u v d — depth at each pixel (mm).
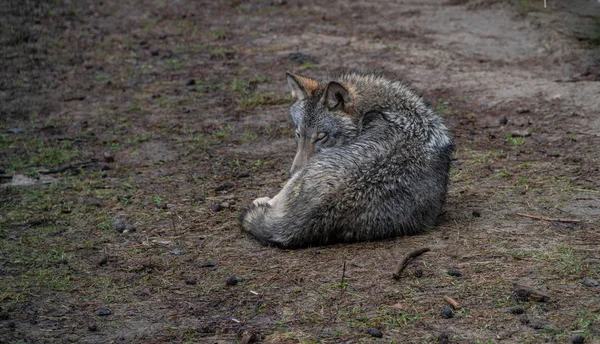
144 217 9711
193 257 8383
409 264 7762
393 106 9016
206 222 9461
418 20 20719
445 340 6250
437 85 15422
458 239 8398
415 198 8508
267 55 18250
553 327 6391
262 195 10430
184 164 11953
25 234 9234
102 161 12203
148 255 8500
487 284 7238
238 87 15914
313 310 6965
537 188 10039
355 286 7367
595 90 14180
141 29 21234
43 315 7133
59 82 16891
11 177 11438
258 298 7293
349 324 6668
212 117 14336
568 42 17422
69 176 11523
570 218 8914
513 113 13594
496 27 19484
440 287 7242
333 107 9352
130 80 16906
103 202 10320
